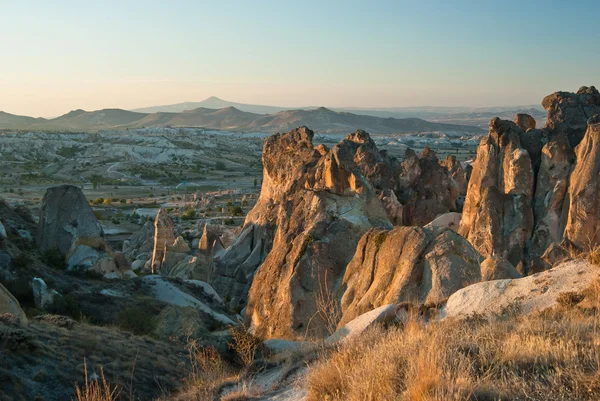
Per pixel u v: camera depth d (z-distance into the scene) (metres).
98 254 43.38
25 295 32.28
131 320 31.30
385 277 22.39
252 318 34.41
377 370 8.95
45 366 17.31
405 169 55.47
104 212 145.38
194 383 16.17
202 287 48.84
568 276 13.38
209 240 67.00
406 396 7.92
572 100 53.44
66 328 21.94
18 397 15.40
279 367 15.59
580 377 7.42
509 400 7.29
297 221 37.47
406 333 12.07
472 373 8.16
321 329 25.70
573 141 49.06
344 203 36.28
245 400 12.48
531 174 44.31
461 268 19.84
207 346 21.73
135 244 92.25
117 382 17.69
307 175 54.81
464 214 48.78
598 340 8.52
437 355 8.48
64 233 43.44
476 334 10.34
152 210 154.50
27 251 41.22
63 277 38.47
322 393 9.95
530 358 8.38
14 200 157.62
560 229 41.94
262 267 36.97
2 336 17.69
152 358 20.66
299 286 29.70
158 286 44.16
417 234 22.22
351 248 31.05
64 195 44.66
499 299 13.87
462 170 59.88
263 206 65.56
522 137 47.22
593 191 39.28
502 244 42.50
